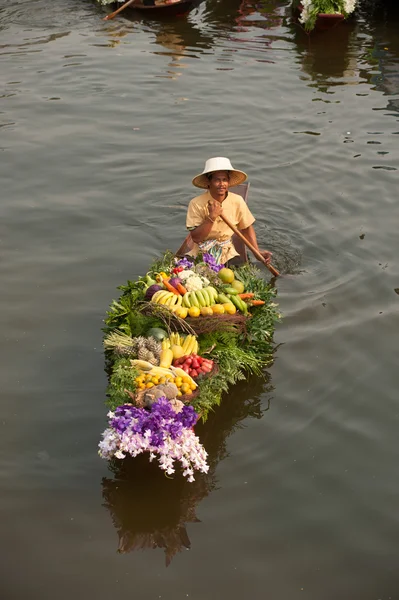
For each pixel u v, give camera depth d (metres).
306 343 6.38
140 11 15.01
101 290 7.11
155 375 5.29
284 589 4.31
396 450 5.28
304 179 9.27
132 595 4.27
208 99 11.49
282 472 5.11
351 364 6.13
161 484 5.05
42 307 6.83
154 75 12.28
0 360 6.15
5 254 7.62
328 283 7.21
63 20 14.70
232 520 4.76
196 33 14.16
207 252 7.05
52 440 5.36
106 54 13.09
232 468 5.16
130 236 8.06
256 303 6.34
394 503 4.86
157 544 4.61
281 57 13.04
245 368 5.98
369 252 7.73
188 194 8.93
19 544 4.57
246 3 15.84
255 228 8.19
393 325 6.60
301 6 14.12
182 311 5.83
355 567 4.45
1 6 15.40
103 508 4.86
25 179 9.14
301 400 5.77
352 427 5.49
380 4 15.65
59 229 8.13
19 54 13.04
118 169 9.46
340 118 10.89
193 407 5.23
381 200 8.78
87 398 5.76
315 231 8.15
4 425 5.48
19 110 11.00
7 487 4.96
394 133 10.45
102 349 6.30
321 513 4.80
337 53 13.20
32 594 4.27
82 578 4.38
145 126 10.64
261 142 10.22
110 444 4.96
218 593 4.29
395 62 12.83
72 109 11.09
